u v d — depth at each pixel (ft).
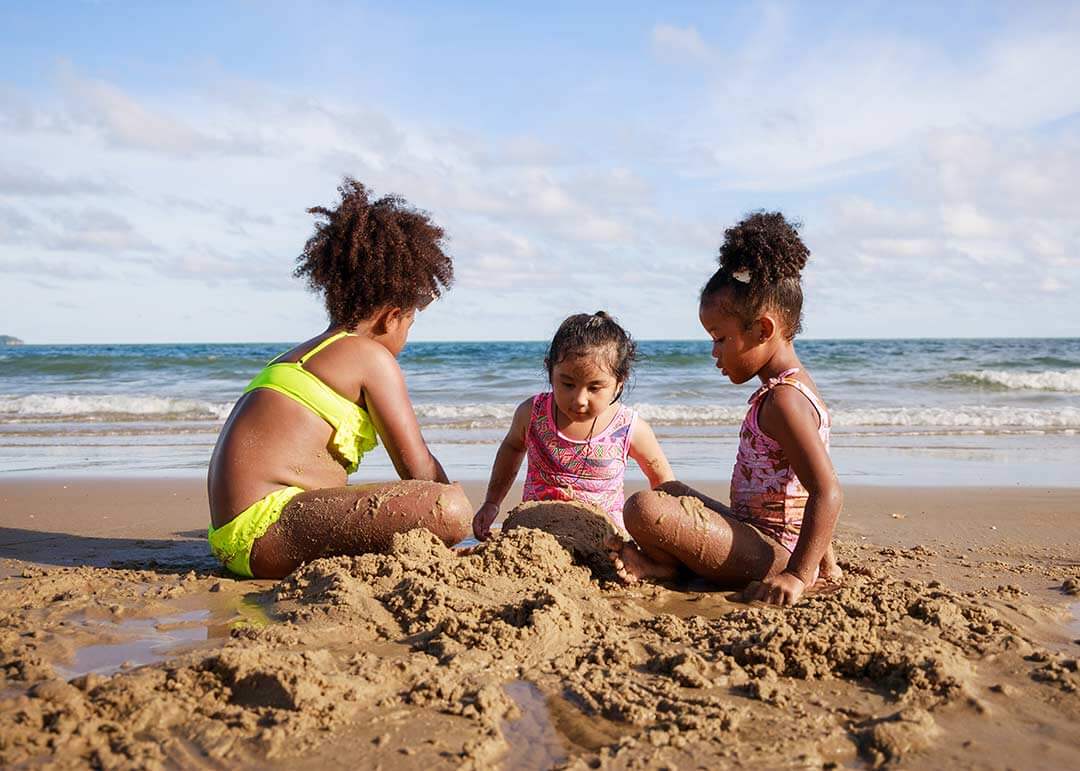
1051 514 18.97
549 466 14.69
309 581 10.87
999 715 7.36
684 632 9.55
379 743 6.69
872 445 34.32
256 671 7.52
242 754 6.50
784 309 11.99
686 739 6.82
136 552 14.73
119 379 72.43
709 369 77.20
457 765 6.36
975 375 66.44
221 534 12.21
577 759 6.50
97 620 10.02
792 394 11.73
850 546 15.46
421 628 9.39
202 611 10.43
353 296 13.06
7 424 42.63
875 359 91.97
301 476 12.49
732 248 12.10
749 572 11.97
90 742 6.61
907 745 6.73
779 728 7.08
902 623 9.47
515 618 9.59
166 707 7.09
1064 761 6.56
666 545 11.82
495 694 7.50
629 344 14.32
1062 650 9.20
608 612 10.38
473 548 12.18
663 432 38.70
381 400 12.85
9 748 6.46
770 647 8.56
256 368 79.46
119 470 26.61
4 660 8.41
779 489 12.31
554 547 11.85
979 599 10.62
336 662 8.28
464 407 47.96
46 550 14.89
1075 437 37.19
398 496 11.92
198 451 32.04
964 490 22.35
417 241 13.42
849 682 8.20
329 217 13.35
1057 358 91.15
